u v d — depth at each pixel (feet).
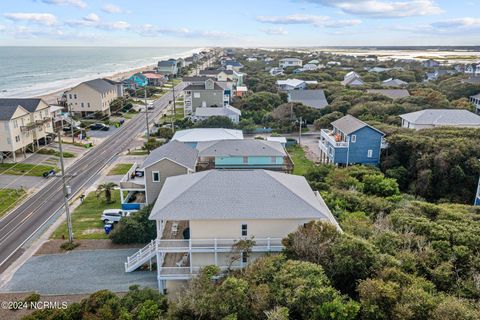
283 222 79.41
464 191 133.18
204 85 281.74
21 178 153.58
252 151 140.15
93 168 167.73
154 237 103.09
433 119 191.21
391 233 77.66
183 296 66.69
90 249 99.55
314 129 240.53
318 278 59.47
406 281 60.34
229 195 81.87
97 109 268.21
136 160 179.32
